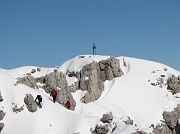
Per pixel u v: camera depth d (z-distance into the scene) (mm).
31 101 43156
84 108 48688
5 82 46156
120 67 62406
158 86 58656
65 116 43500
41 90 52281
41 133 39625
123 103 51188
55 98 47562
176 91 58625
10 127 40406
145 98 53469
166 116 50250
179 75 62500
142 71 61844
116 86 55094
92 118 43594
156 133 46719
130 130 39219
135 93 54188
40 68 64125
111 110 48812
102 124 41062
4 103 42875
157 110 51188
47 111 43656
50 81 52562
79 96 52281
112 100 51656
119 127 41156
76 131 39938
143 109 50688
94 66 56250
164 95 56312
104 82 57219
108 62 58656
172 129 50594
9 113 42094
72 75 57312
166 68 64312
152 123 48156
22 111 42562
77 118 42906
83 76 54906
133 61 65375
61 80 52594
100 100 51656
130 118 47500
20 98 44125
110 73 58031
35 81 51844
